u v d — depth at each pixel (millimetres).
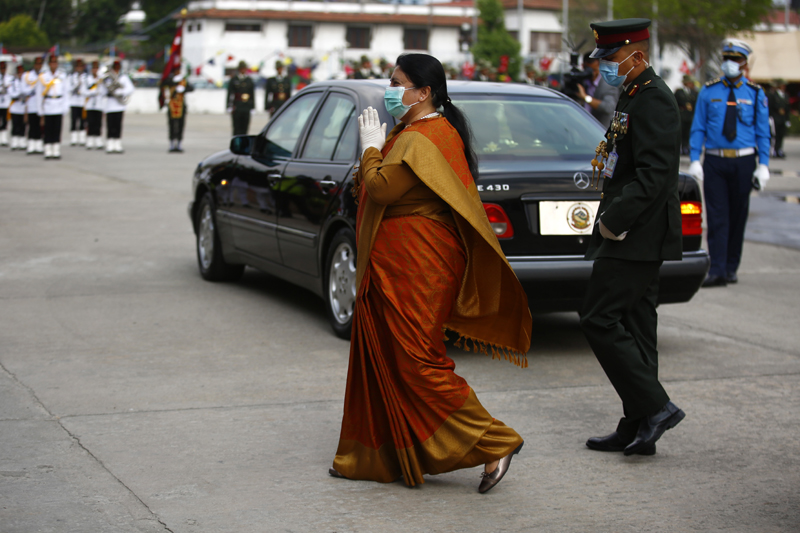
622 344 3895
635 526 3289
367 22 66438
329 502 3457
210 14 63031
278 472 3746
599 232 3982
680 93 24484
